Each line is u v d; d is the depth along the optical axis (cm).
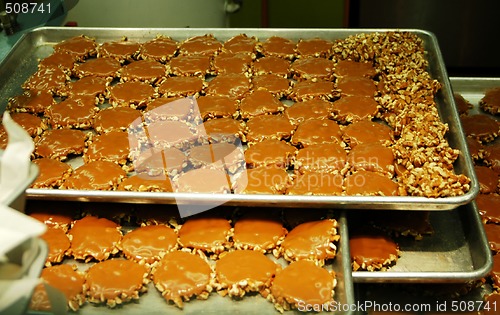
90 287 71
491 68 156
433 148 83
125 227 80
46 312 56
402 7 149
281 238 77
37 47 110
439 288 78
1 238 43
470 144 95
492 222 83
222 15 127
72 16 113
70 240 77
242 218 79
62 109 94
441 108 93
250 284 71
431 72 101
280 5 162
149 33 111
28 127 91
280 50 106
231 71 101
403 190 77
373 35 107
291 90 98
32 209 80
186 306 71
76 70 103
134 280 72
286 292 70
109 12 112
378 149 84
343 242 73
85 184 80
